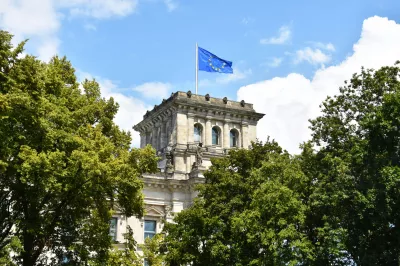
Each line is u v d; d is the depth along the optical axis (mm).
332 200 52656
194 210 61188
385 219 49781
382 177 48719
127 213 50375
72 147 46156
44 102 44719
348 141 57719
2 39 44531
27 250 45781
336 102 60531
